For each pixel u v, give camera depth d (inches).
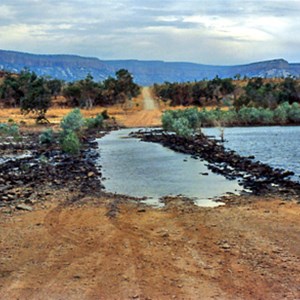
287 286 235.1
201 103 3371.1
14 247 307.9
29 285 242.2
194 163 806.5
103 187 564.7
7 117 2250.2
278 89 2802.7
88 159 880.3
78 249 303.0
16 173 673.6
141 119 2394.2
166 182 604.1
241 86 3710.6
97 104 3346.5
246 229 345.4
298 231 336.5
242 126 1857.8
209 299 221.1
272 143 1151.6
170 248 301.9
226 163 793.6
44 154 971.9
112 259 281.7
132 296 225.9
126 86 3358.8
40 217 394.9
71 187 558.3
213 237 325.7
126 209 430.0
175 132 1498.5
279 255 283.1
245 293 227.6
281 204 438.3
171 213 410.6
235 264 268.8
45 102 2279.8
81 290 234.4
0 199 471.2
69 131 1242.6
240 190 533.3
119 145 1171.9
